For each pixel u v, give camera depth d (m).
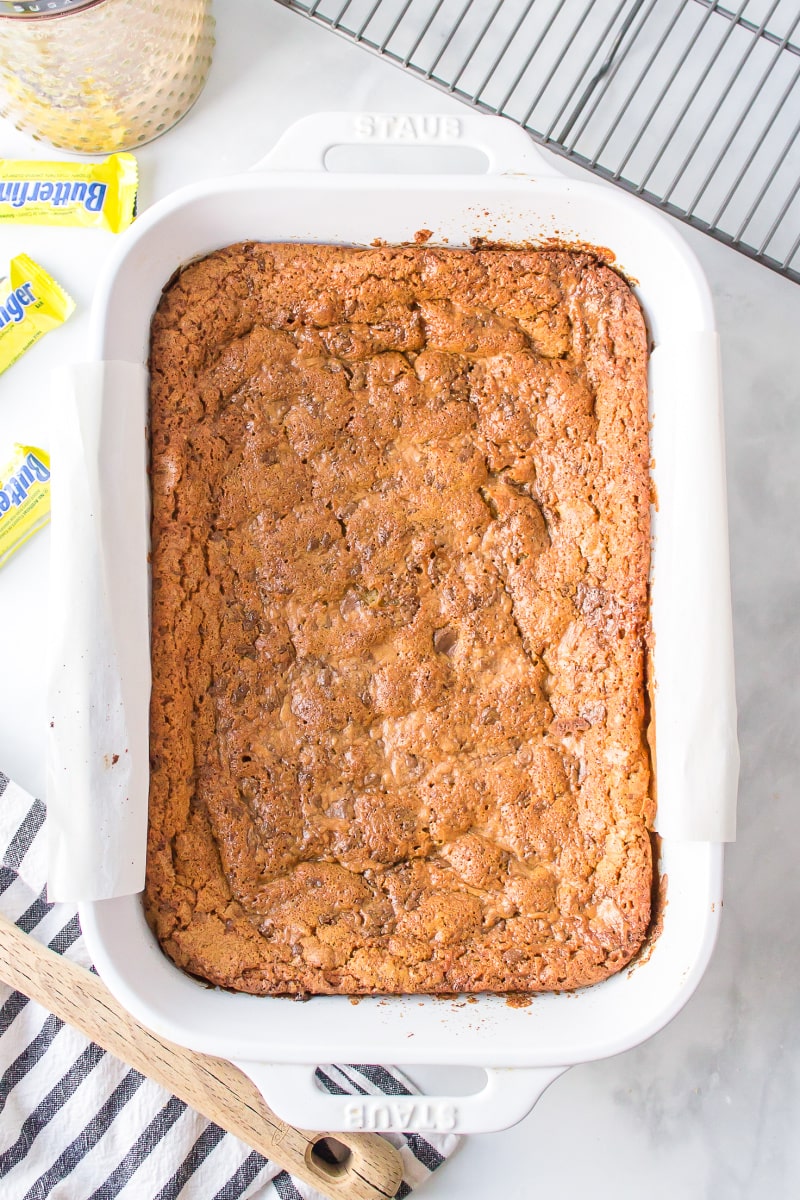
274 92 0.71
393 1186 0.67
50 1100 0.68
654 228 0.62
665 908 0.62
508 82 0.72
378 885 0.63
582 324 0.65
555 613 0.64
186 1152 0.68
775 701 0.71
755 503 0.71
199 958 0.61
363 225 0.64
